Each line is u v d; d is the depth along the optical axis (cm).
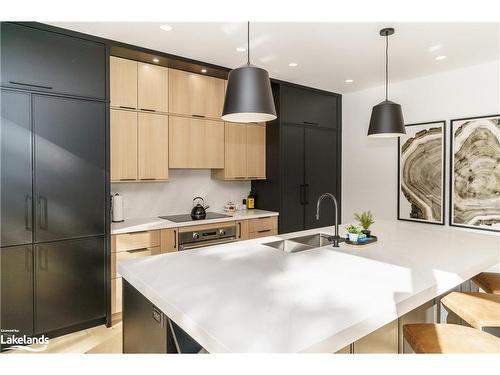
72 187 273
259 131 432
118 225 319
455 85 373
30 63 253
